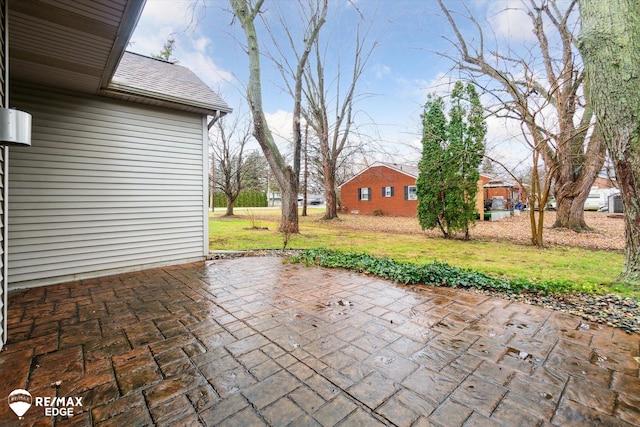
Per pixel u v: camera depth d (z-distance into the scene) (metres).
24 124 2.01
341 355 2.14
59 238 4.08
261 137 9.05
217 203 28.91
